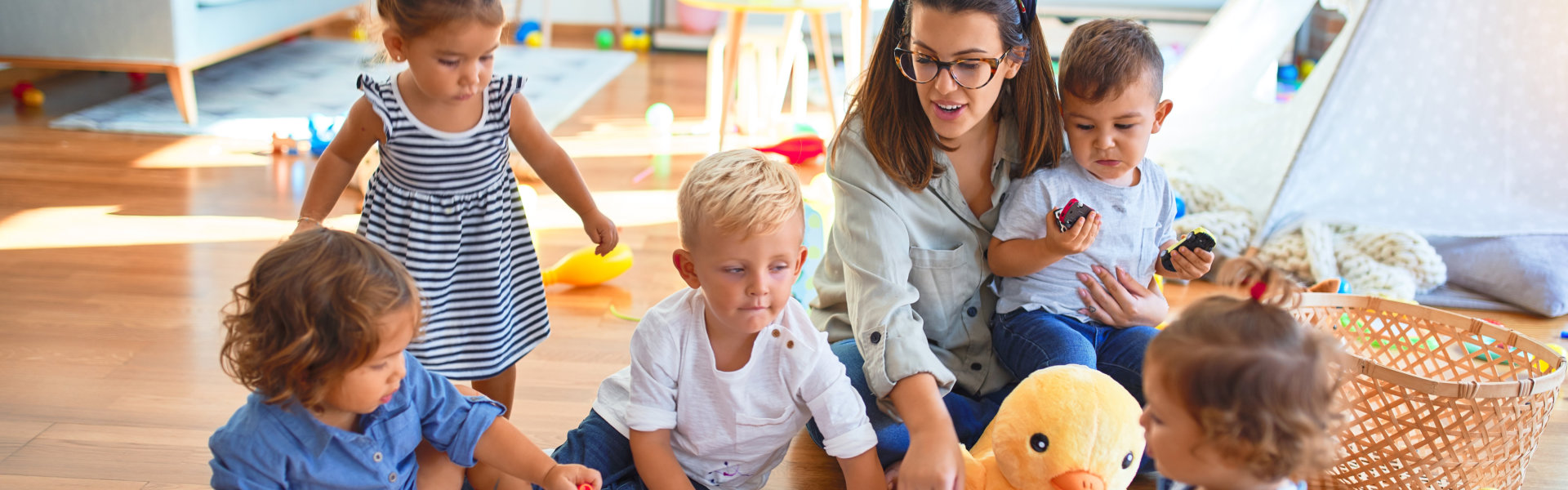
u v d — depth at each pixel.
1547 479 1.33
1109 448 1.02
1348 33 2.11
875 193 1.24
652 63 4.30
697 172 1.02
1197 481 0.84
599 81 3.83
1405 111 2.07
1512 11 2.01
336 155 1.25
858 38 2.82
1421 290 1.95
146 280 1.86
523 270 1.34
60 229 2.11
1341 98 2.06
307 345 0.87
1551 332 1.83
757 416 1.10
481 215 1.27
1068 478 1.01
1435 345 1.54
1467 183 2.10
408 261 1.25
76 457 1.28
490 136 1.24
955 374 1.32
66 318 1.68
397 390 1.00
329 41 4.34
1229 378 0.77
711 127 3.06
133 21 2.93
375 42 1.21
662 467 1.08
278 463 0.96
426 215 1.24
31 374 1.48
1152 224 1.33
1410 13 2.02
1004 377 1.33
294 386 0.90
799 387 1.09
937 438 1.06
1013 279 1.32
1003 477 1.08
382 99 1.20
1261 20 2.42
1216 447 0.79
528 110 1.30
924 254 1.28
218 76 3.59
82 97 3.29
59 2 2.94
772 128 3.13
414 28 1.09
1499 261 1.96
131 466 1.26
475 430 1.06
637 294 1.90
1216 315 0.81
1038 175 1.27
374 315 0.88
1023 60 1.21
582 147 2.93
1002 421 1.07
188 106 3.00
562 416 1.43
